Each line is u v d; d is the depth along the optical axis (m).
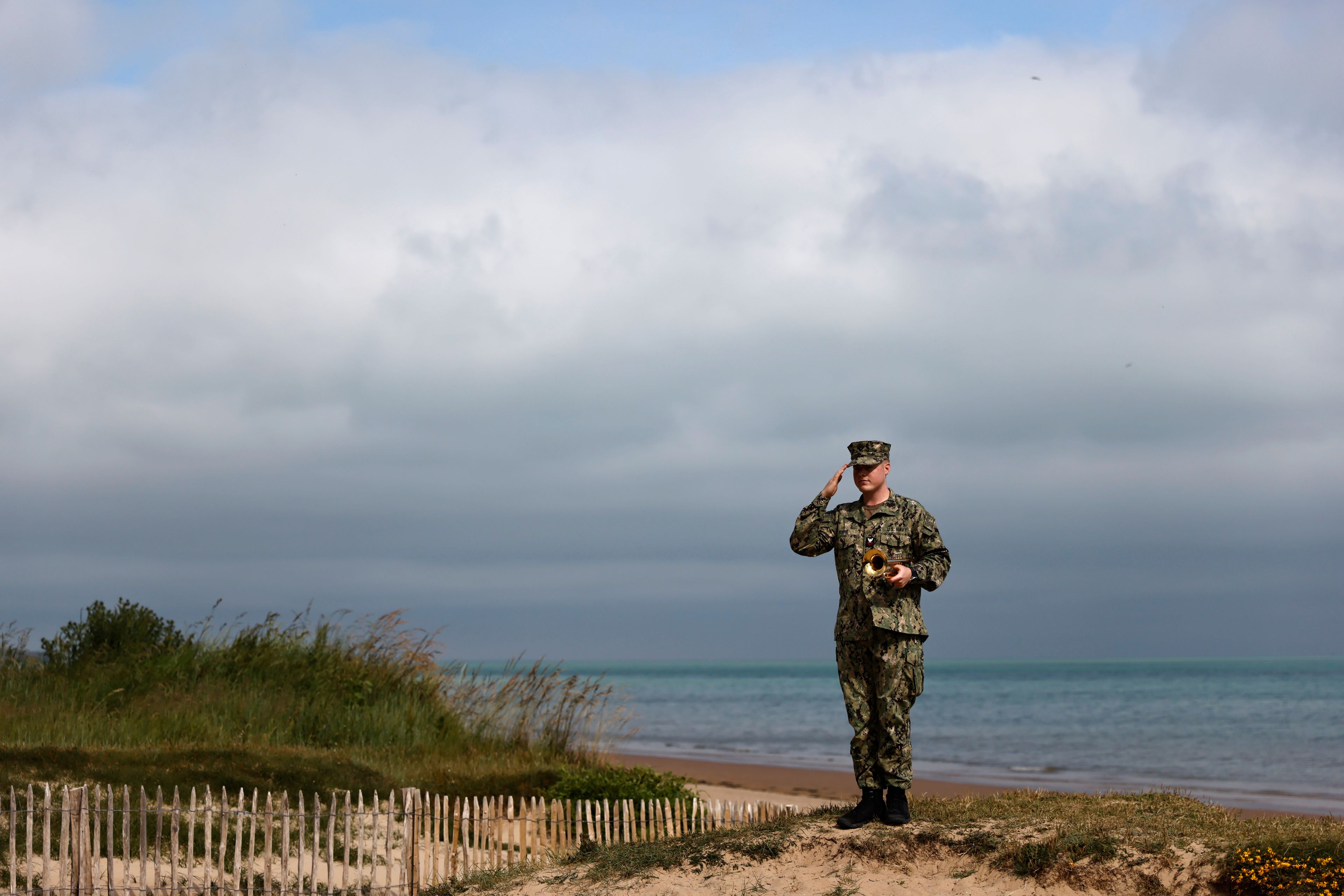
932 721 49.09
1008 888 6.59
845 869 7.05
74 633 17.55
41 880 8.45
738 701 79.75
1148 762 27.69
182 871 9.05
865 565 7.12
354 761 13.27
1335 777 23.20
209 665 17.42
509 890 8.00
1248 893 6.02
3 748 11.23
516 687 17.66
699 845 7.79
